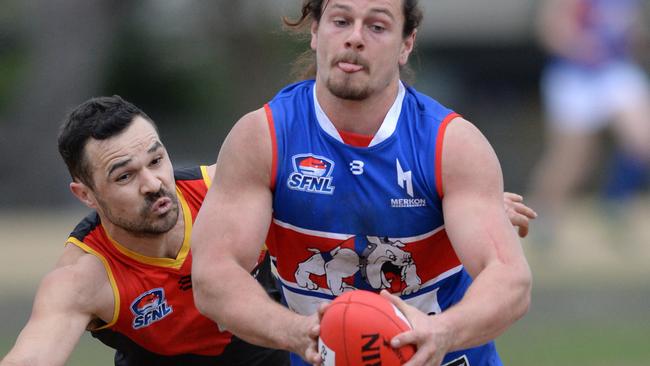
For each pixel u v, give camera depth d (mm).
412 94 17000
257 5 80188
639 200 62344
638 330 37906
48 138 72125
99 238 19125
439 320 15039
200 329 19594
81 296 18625
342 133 16562
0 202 70750
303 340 15273
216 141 78125
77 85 72750
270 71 80625
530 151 83375
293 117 16750
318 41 16531
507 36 92000
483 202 16188
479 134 16625
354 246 16906
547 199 46281
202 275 16094
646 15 70000
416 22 16891
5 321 37969
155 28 82000
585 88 45188
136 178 18328
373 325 14977
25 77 77875
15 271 45406
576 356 34281
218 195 16578
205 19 80938
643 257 46344
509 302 15438
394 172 16531
